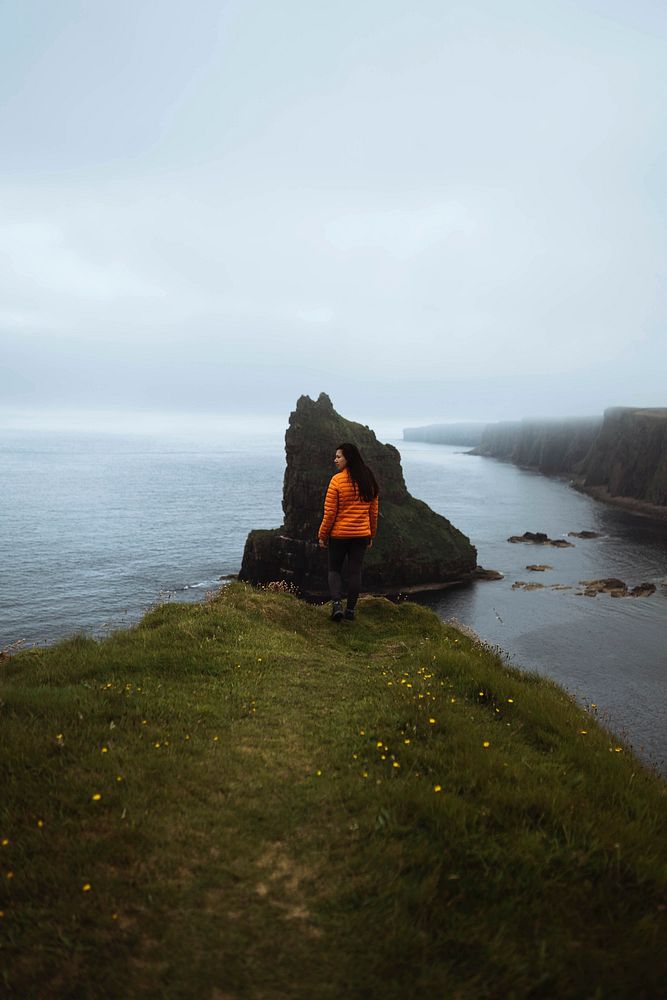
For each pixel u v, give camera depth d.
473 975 3.41
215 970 3.33
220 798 5.11
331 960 3.43
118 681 7.99
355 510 12.30
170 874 4.12
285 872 4.18
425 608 14.16
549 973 3.37
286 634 11.25
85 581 83.69
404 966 3.42
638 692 42.44
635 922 3.86
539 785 5.57
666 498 169.38
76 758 5.62
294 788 5.36
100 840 4.42
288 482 97.44
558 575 94.44
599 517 157.50
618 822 5.04
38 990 3.22
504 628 63.59
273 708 7.44
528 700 8.46
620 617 67.44
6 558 99.44
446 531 98.94
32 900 3.86
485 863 4.28
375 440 104.69
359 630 12.52
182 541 119.44
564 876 4.24
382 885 4.02
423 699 7.58
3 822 4.62
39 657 9.15
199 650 9.42
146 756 5.78
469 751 6.09
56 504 186.25
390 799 5.04
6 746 5.66
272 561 93.31
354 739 6.46
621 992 3.30
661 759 29.73
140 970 3.34
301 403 101.00
